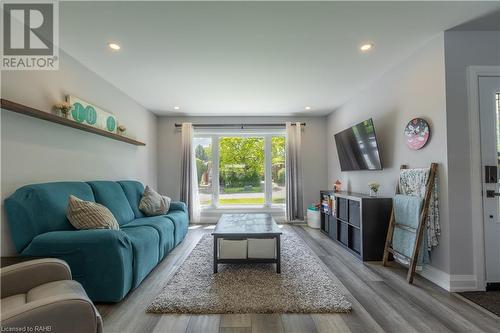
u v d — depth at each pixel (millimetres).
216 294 2207
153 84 3691
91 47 2625
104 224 2303
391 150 3217
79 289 1438
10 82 2125
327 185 5645
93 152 3223
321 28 2307
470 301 2119
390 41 2555
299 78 3500
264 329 1737
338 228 3939
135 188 3814
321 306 1993
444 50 2389
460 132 2371
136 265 2270
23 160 2207
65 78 2734
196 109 5094
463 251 2346
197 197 5523
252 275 2635
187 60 2926
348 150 4211
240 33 2375
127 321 1831
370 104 3721
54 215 2193
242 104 4750
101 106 3428
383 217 3160
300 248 3586
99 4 1947
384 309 1991
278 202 5727
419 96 2703
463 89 2389
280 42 2545
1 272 1396
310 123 5699
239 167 5766
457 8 2043
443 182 2404
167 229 3213
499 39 2412
